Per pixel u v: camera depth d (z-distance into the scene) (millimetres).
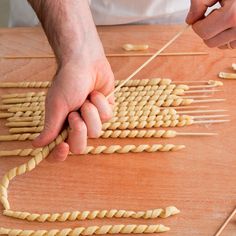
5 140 1168
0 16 2154
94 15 1459
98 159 1122
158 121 1189
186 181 1067
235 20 1069
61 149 944
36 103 1249
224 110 1220
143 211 1016
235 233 968
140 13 1460
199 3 1102
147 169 1096
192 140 1157
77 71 960
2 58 1374
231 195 1037
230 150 1128
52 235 983
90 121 935
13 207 1037
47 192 1062
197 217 1000
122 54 1364
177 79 1293
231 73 1294
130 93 1264
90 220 1012
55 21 1008
